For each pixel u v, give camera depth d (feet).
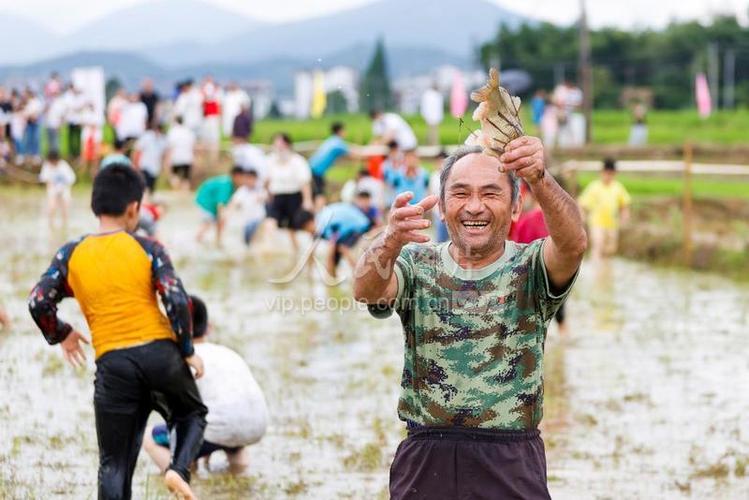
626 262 151.84
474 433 38.22
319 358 92.79
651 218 172.14
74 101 236.02
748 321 110.83
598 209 149.38
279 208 146.72
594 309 117.08
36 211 196.03
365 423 73.61
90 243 51.44
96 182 52.29
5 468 63.10
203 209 156.46
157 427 62.28
